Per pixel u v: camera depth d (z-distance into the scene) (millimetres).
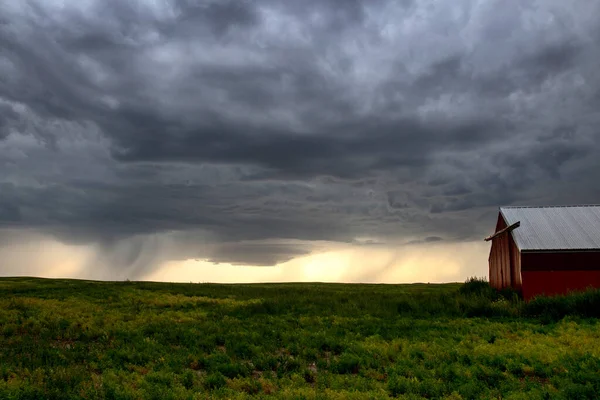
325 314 27859
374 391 13586
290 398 12484
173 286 44281
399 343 19672
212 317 26375
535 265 34469
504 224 39438
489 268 44125
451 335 21562
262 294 39562
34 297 33156
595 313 26078
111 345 18484
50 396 11953
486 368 15969
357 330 22953
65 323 23109
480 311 28312
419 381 14938
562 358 17156
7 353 16594
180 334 20641
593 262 34062
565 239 35125
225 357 16891
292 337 20703
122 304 30984
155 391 12664
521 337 21328
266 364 16344
